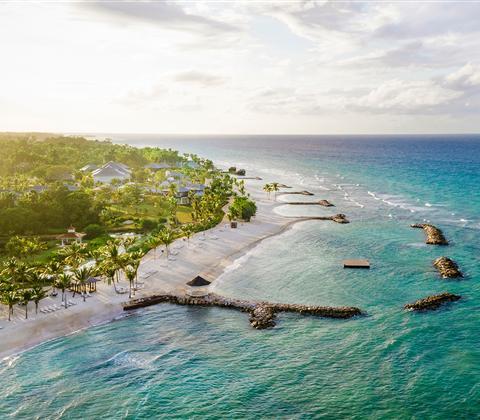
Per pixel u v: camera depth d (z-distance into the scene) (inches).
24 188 6166.3
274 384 2081.7
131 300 2970.0
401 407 1887.3
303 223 5413.4
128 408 1913.1
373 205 6550.2
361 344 2421.3
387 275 3501.5
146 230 4635.8
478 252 4057.6
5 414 1863.9
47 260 3585.1
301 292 3161.9
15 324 2598.4
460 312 2787.9
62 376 2135.8
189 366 2241.6
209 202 5812.0
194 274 3516.2
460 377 2089.1
